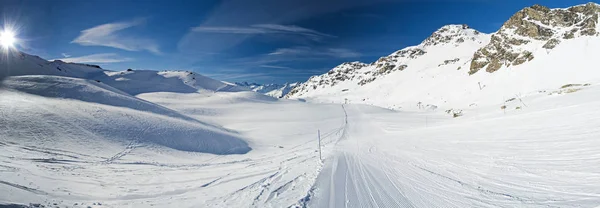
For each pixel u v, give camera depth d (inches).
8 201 264.7
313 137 1534.2
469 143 695.1
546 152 470.9
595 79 2283.5
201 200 319.0
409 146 796.0
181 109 2731.3
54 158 561.9
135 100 1664.6
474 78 4296.3
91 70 5492.1
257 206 292.8
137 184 403.9
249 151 1140.5
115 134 844.6
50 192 320.8
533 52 3624.5
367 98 6934.1
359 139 1240.8
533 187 310.5
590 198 255.1
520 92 2851.9
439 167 470.3
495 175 380.5
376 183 376.2
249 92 4731.8
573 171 345.7
